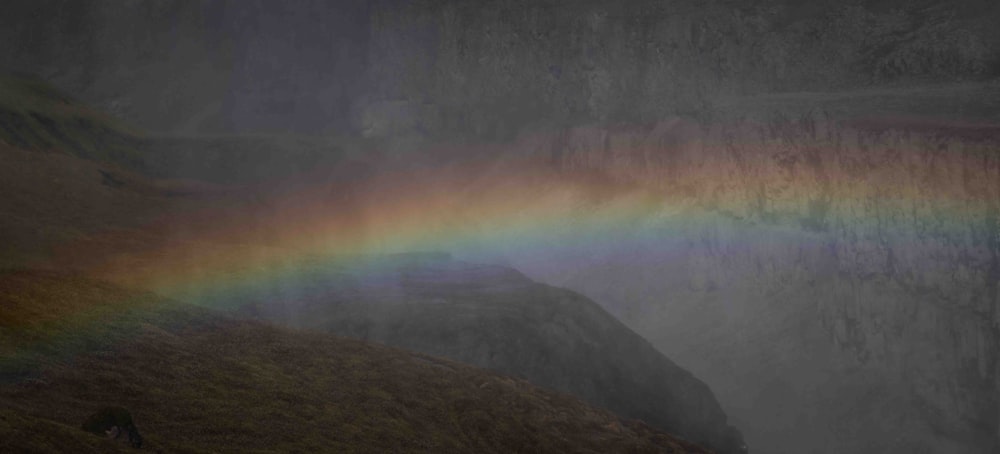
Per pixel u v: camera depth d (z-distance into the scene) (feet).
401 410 163.73
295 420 144.46
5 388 122.01
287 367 168.66
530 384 206.69
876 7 466.29
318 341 189.26
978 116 361.51
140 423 125.18
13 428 100.22
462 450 156.25
